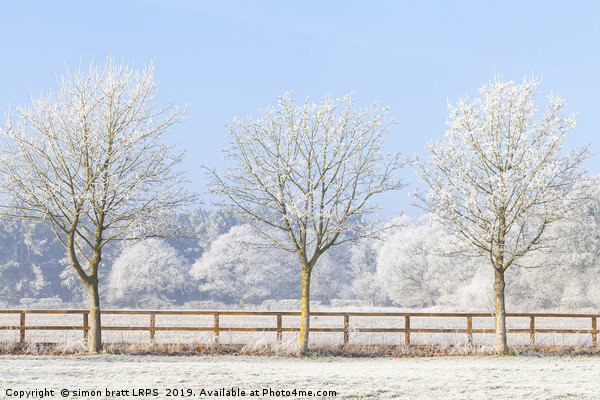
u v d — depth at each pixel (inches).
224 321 1262.3
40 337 908.6
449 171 847.7
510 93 839.1
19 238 4463.6
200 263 3403.1
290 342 802.2
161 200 824.3
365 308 2022.6
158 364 631.2
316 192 829.2
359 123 858.1
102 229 809.5
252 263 3191.4
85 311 819.4
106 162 799.7
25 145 778.8
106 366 600.1
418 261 2856.8
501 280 828.6
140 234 833.5
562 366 654.5
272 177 837.8
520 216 830.5
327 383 497.4
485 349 813.2
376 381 510.9
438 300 2743.6
